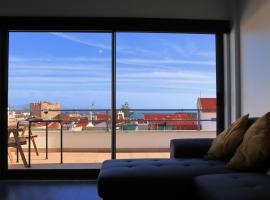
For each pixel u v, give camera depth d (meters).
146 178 2.30
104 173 2.40
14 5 4.00
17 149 4.47
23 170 4.04
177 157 3.13
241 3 3.87
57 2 4.03
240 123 2.87
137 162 2.78
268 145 2.35
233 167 2.47
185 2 4.12
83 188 3.57
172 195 2.31
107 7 4.06
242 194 1.70
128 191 2.31
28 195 3.28
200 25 4.12
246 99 3.75
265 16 3.22
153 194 2.30
